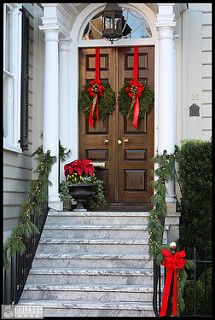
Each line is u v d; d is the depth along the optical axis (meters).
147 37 9.92
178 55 9.88
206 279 7.70
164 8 8.92
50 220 8.68
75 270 7.68
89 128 10.05
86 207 9.69
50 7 9.10
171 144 8.84
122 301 7.33
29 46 9.91
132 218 8.52
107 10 9.30
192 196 8.68
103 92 9.93
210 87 9.80
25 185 9.54
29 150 9.84
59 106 9.93
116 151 9.97
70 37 9.99
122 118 9.98
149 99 9.77
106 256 7.86
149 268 7.80
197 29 9.86
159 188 7.98
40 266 7.98
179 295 6.82
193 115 9.77
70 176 9.30
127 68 9.98
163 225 7.84
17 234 7.28
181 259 6.78
